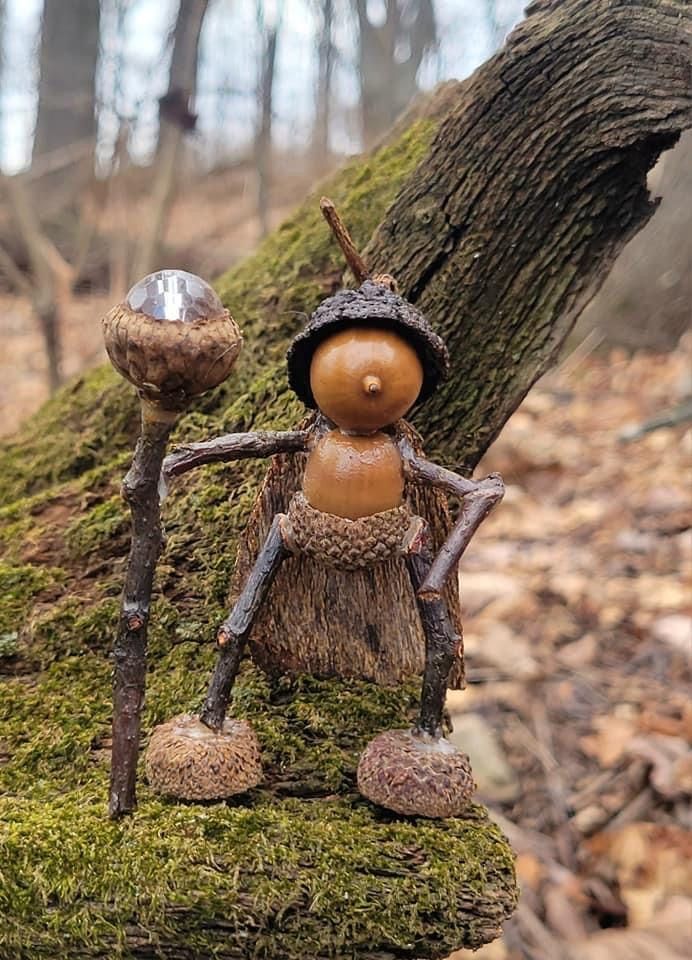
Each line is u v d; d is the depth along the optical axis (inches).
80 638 11.1
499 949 13.8
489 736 17.7
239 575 9.8
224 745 9.3
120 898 8.8
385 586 9.8
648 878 14.7
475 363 11.5
